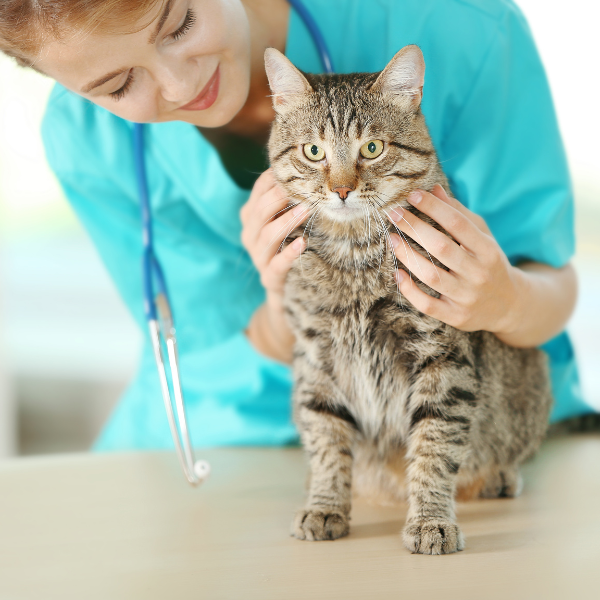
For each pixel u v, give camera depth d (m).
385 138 1.90
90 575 1.52
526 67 2.34
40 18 1.50
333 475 1.88
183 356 2.94
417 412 1.87
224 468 2.48
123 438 3.15
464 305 1.81
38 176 4.89
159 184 2.54
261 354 2.86
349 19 2.29
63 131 2.52
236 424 2.93
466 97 2.29
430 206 1.82
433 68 2.23
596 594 1.32
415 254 1.82
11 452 4.63
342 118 1.89
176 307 2.81
